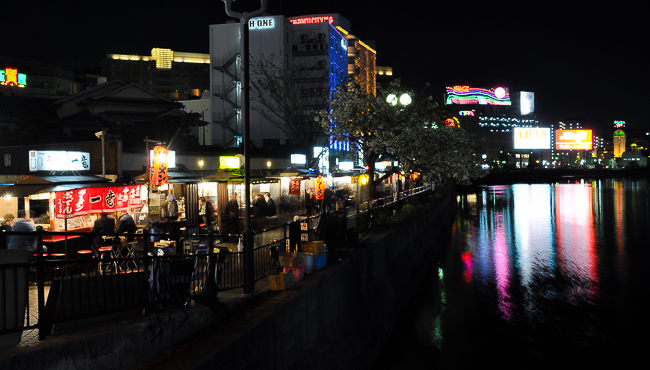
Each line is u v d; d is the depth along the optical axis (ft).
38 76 322.96
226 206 70.69
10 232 18.60
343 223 55.01
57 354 18.81
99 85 148.36
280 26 234.99
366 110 91.25
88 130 135.44
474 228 142.41
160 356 22.58
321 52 252.42
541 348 49.26
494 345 50.01
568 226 144.66
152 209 59.72
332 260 44.50
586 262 91.04
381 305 52.29
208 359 21.77
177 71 461.78
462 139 116.98
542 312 60.64
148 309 23.66
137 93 152.25
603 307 62.69
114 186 52.37
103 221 44.45
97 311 22.06
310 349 33.53
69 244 46.29
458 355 47.52
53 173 57.21
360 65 351.46
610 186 391.45
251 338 25.43
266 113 219.00
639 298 66.39
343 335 39.99
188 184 67.31
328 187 106.01
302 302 32.55
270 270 37.04
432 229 105.60
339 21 325.21
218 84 239.30
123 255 41.78
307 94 193.88
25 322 23.71
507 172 519.19
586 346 49.75
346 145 216.54
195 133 189.16
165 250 40.37
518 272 83.05
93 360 20.17
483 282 76.13
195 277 29.48
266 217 77.61
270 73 215.92
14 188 45.75
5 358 17.13
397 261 66.03
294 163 116.26
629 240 117.08
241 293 31.37
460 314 60.23
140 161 78.54
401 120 90.12
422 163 95.50
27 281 19.80
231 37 238.68
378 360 45.75
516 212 188.44
